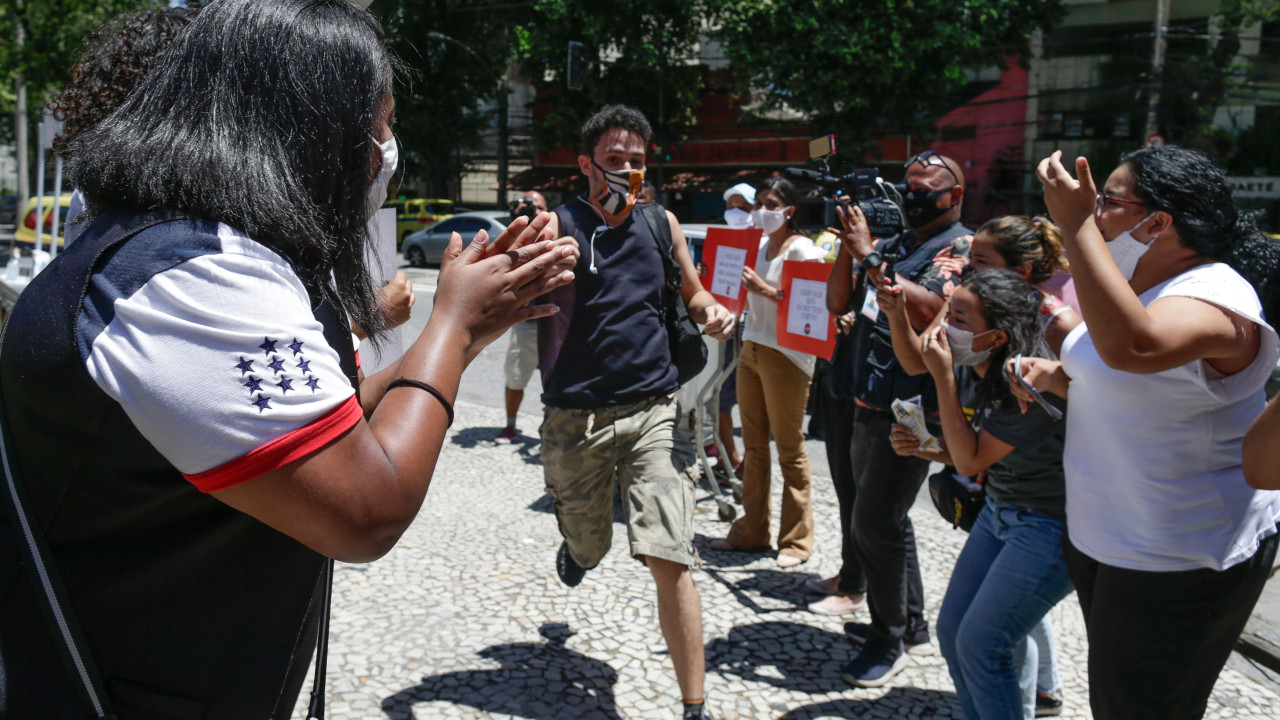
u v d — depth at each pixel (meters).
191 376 0.80
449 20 25.75
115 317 0.83
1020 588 2.06
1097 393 1.76
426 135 25.48
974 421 2.22
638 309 2.63
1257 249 1.82
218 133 0.89
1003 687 2.07
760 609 3.29
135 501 0.90
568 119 23.06
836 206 2.93
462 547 3.71
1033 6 19.47
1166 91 18.84
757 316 3.70
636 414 2.59
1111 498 1.75
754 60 18.84
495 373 7.54
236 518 0.94
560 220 2.66
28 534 0.89
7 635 0.89
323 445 0.83
